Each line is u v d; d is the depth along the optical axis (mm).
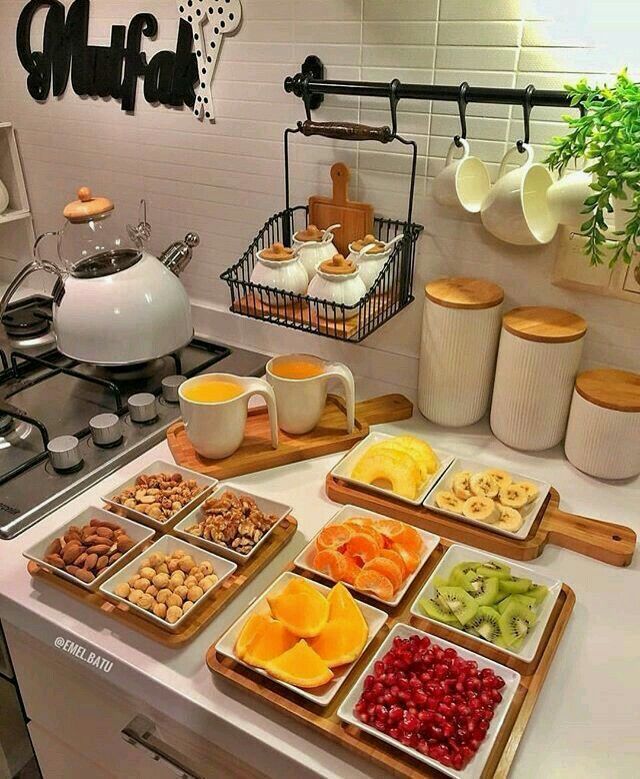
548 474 1112
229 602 888
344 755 717
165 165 1454
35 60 1524
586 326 1081
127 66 1396
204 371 1413
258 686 766
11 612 908
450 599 854
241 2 1210
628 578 925
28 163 1670
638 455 1066
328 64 1172
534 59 1002
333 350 1404
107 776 1000
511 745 704
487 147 1087
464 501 1020
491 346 1156
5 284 1854
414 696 729
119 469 1134
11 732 1142
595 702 759
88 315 1225
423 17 1057
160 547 944
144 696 813
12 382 1381
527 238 1034
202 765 841
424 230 1198
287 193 1283
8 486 1074
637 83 928
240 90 1282
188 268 1537
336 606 836
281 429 1203
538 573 897
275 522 980
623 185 923
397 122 1142
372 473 1072
